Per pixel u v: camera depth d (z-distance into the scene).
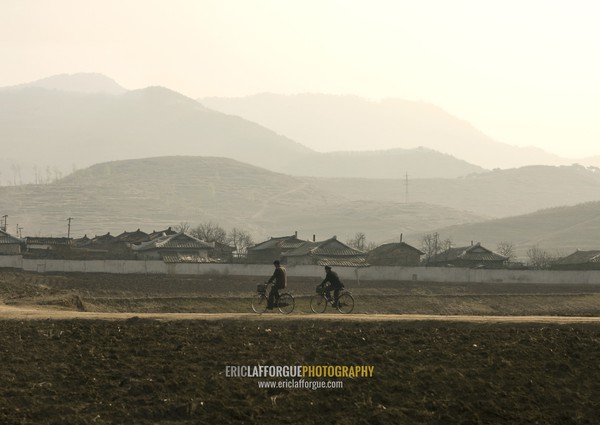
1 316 54.88
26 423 37.81
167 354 46.78
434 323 54.03
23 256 154.62
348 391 43.31
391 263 182.75
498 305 127.81
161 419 39.59
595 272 145.88
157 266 144.12
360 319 54.25
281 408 41.41
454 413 42.06
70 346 47.66
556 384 45.50
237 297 119.50
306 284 137.75
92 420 38.62
